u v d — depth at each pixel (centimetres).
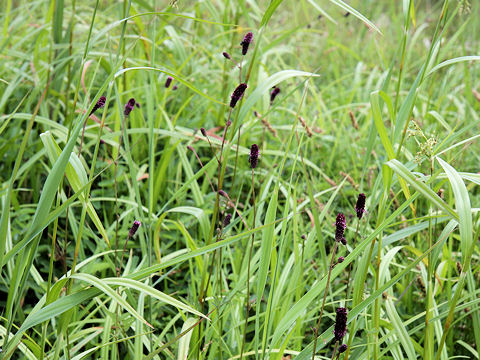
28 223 108
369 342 82
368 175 117
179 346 74
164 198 119
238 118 77
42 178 121
